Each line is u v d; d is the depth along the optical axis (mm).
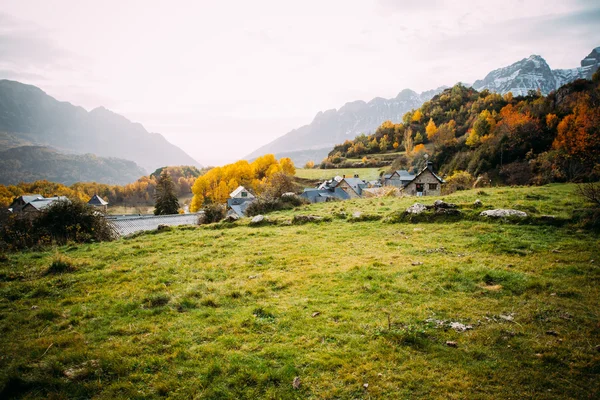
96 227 28406
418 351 8406
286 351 8555
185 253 18969
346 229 22906
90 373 7887
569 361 7723
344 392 7102
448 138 156125
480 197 28094
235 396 7062
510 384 7145
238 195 106812
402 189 70812
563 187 33000
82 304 11984
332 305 11109
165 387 7328
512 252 15250
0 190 146000
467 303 10727
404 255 16094
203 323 10211
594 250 14570
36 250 21953
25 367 8016
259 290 12727
